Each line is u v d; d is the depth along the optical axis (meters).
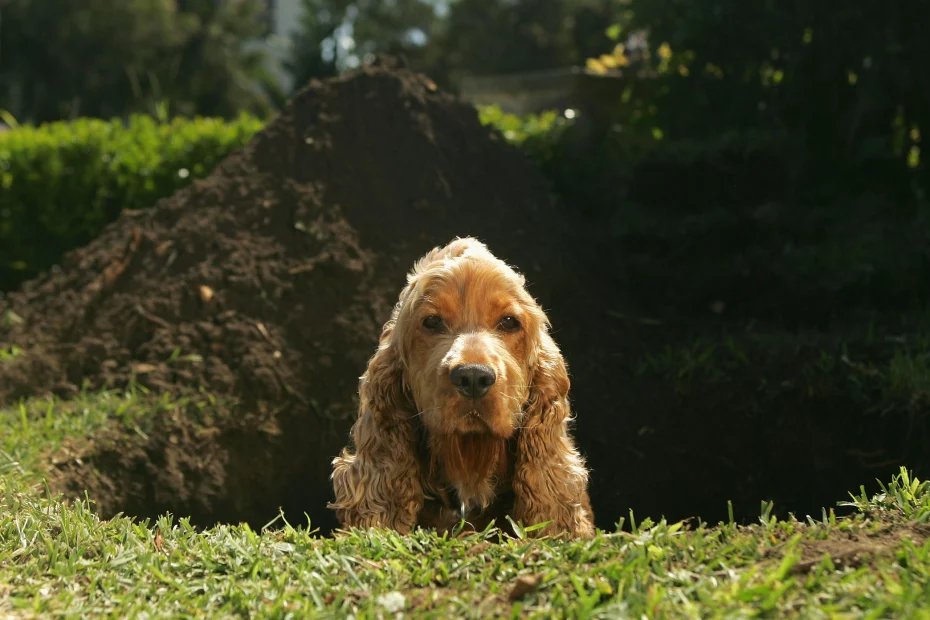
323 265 1.68
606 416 1.61
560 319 1.73
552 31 9.08
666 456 1.58
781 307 1.84
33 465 1.27
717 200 1.99
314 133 1.86
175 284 1.67
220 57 9.34
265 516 1.49
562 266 1.79
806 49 2.16
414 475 1.13
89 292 1.70
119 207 2.52
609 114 2.52
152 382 1.53
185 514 1.40
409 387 1.13
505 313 1.11
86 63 8.38
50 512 1.05
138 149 2.51
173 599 0.88
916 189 2.15
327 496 1.53
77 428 1.39
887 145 2.15
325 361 1.61
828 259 1.83
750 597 0.82
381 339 1.21
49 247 2.54
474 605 0.85
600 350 1.71
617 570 0.87
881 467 1.49
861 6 2.05
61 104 8.24
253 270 1.68
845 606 0.80
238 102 9.44
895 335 1.71
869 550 0.87
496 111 2.57
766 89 2.29
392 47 11.62
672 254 1.92
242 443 1.49
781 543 0.91
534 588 0.85
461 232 1.78
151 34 8.70
